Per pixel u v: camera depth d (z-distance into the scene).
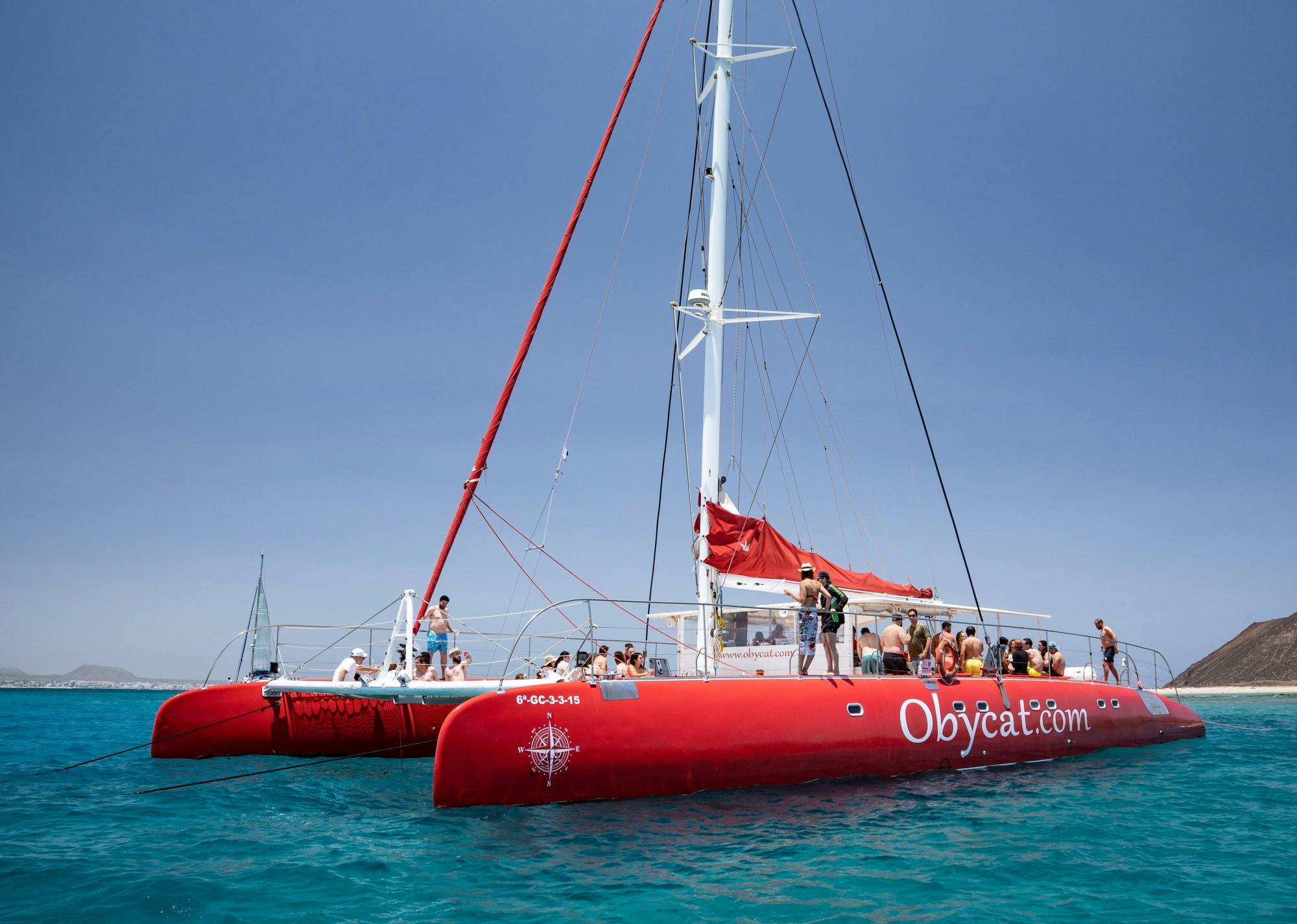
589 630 11.10
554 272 12.73
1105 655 18.03
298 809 10.52
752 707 11.09
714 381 13.62
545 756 9.71
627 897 6.83
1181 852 8.48
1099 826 9.52
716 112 14.38
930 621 16.31
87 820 9.80
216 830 9.23
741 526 12.96
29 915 6.25
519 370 12.33
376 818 9.77
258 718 14.35
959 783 12.03
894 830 9.13
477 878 7.32
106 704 52.91
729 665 13.61
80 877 7.22
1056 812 10.23
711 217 14.07
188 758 14.24
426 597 11.99
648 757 10.21
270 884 7.09
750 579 13.73
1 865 7.60
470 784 9.46
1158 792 11.88
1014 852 8.32
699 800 10.23
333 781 12.83
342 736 14.67
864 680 12.45
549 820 9.23
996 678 14.18
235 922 6.15
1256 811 10.62
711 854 8.10
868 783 11.55
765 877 7.38
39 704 51.22
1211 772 14.00
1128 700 17.00
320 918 6.27
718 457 13.46
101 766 13.95
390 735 15.02
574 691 10.16
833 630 12.36
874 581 14.77
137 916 6.25
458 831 8.83
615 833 8.79
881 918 6.41
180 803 10.89
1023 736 14.10
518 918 6.32
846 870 7.61
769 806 10.09
